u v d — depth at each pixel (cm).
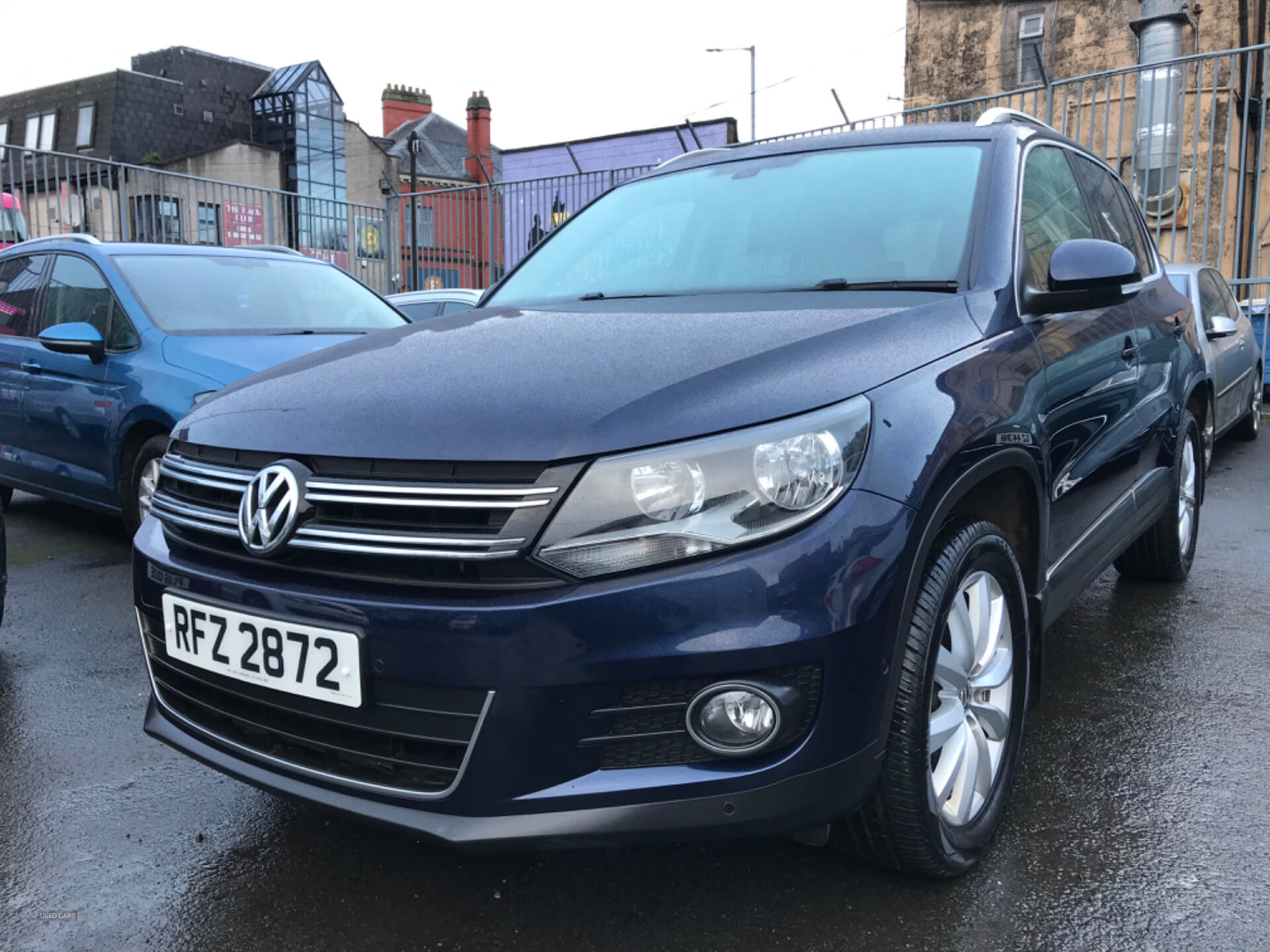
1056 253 261
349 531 183
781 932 199
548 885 218
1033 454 233
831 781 180
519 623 171
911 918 203
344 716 186
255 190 1284
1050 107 1061
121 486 481
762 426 180
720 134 2502
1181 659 347
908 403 197
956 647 212
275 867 229
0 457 571
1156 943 194
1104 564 317
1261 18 1656
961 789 215
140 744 296
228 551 204
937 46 2256
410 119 5350
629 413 181
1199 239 1653
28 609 426
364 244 1423
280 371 242
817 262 270
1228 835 233
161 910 214
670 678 174
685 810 176
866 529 180
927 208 275
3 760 285
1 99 5034
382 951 198
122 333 496
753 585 173
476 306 319
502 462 177
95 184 1134
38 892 220
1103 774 264
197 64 4912
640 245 308
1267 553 489
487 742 174
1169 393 376
